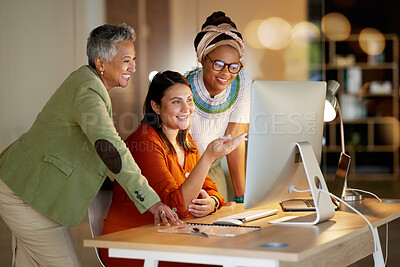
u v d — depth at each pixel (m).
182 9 5.46
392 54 11.25
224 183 3.65
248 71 5.54
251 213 2.67
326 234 2.19
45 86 5.27
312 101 2.63
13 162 2.75
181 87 2.98
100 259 2.75
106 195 2.98
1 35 5.17
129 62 2.87
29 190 2.69
